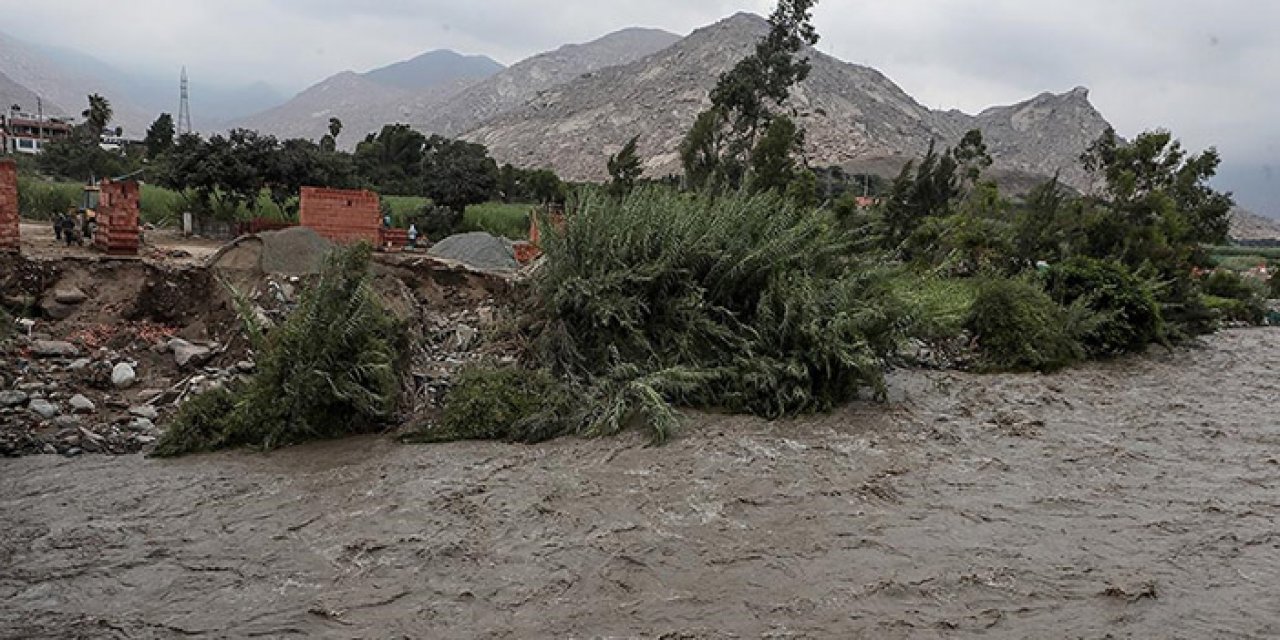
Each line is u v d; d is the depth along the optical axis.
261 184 29.17
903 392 12.52
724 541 6.34
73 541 5.97
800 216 13.22
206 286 11.28
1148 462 9.05
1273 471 8.77
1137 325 17.84
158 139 54.69
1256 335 23.23
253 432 8.55
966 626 5.05
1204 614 5.32
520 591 5.40
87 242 17.78
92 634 4.71
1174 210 25.09
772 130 25.80
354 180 35.12
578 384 10.20
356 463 8.09
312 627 4.87
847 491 7.66
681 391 10.49
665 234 11.33
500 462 8.30
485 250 19.30
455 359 11.03
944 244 22.44
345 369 8.94
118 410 8.75
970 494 7.70
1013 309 15.42
